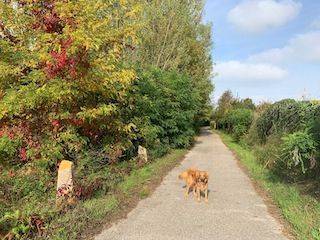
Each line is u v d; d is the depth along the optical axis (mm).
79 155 11156
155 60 28969
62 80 10195
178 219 8352
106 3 11719
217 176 14250
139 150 15852
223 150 24938
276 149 14773
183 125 24062
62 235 6719
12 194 8758
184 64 32656
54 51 10125
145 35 27875
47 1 11062
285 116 17047
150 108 17219
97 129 12211
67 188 8664
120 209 8961
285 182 12188
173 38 29484
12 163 10695
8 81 10844
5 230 6723
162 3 29656
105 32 11289
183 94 23734
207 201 10008
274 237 7258
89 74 10461
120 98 12703
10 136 10406
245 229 7723
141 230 7539
